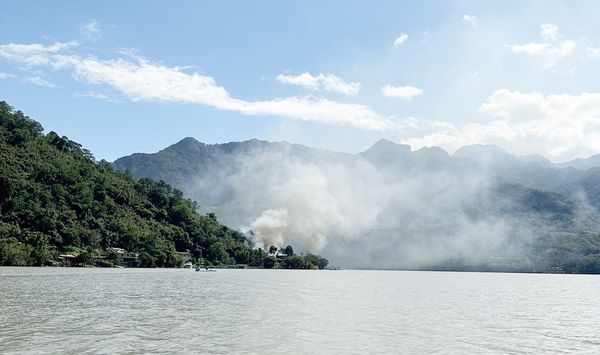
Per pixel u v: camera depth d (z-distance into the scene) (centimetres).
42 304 5844
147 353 3256
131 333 3978
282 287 11475
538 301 9662
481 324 5416
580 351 3941
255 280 14762
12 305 5675
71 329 4078
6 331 3916
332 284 14225
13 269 14562
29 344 3419
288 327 4581
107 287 9000
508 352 3791
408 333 4500
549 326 5500
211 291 9212
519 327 5319
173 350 3378
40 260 17612
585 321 6122
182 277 14638
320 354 3419
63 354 3139
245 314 5541
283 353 3403
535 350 3938
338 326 4778
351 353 3491
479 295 10975
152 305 6222
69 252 19962
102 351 3262
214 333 4125
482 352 3734
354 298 8631
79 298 6712
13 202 19975
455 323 5388
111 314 5134
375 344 3869
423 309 6906
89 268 18575
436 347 3847
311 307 6631
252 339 3878
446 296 10125
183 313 5488
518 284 18850
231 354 3303
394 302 8019
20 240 18288
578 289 15462
